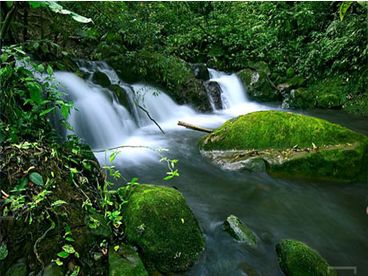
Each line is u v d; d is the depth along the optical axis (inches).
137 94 254.4
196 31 407.2
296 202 141.3
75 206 91.0
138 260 87.8
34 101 91.9
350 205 140.3
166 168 170.6
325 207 138.4
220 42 414.0
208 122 281.4
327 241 116.8
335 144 164.2
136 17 310.5
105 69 265.3
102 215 96.8
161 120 267.4
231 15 437.7
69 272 79.0
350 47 329.4
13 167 84.0
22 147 87.4
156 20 383.6
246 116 187.5
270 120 177.9
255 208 135.8
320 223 127.5
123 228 99.0
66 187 93.0
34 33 189.5
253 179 158.7
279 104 355.3
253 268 101.7
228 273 99.1
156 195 105.1
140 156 185.5
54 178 91.0
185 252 97.7
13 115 92.4
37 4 62.5
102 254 88.0
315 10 385.4
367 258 109.0
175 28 409.1
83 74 228.5
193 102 302.5
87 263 84.2
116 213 96.2
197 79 317.4
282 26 391.9
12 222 77.0
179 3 407.8
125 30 285.7
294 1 393.7
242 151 175.6
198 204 136.1
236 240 111.1
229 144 181.2
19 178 82.7
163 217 99.0
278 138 171.8
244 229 114.0
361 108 306.7
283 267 100.0
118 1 273.0
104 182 109.7
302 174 158.4
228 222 115.8
